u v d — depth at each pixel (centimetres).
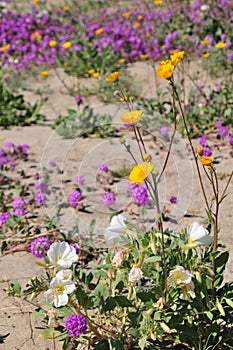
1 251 503
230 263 455
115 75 393
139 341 344
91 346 373
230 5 1057
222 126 694
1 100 845
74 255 335
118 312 376
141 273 337
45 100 852
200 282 346
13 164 671
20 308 429
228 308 361
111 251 430
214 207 539
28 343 392
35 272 474
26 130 798
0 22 1309
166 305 342
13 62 1076
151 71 980
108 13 1368
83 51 1065
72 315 343
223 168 616
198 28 1077
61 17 1396
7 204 591
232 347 359
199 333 360
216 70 902
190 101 748
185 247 332
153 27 1114
